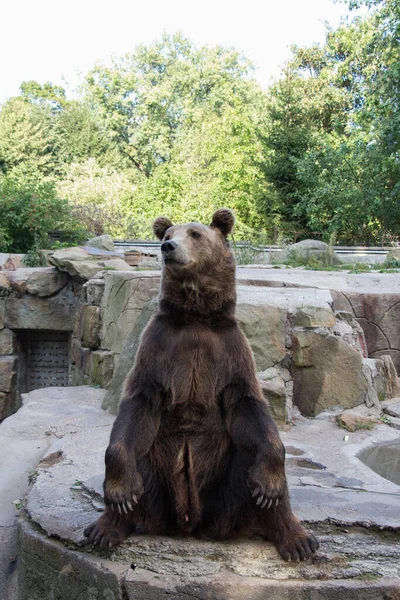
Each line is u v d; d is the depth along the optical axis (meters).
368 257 19.66
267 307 7.56
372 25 36.00
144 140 55.75
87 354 10.80
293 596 3.67
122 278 9.80
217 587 3.67
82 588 3.98
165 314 3.88
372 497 4.51
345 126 32.53
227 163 32.44
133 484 3.48
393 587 3.67
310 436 6.61
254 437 3.58
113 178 39.69
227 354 3.76
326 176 26.42
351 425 6.87
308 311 7.68
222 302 3.89
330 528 4.03
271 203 28.30
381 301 9.94
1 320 14.73
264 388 6.81
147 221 31.28
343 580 3.73
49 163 52.12
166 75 58.97
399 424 7.14
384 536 4.00
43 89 66.38
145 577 3.77
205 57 59.12
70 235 23.34
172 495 3.82
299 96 30.55
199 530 3.98
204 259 3.85
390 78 22.86
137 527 4.11
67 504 4.59
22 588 4.49
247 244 20.25
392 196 24.97
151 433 3.67
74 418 7.55
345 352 7.54
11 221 22.38
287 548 3.78
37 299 14.67
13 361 14.77
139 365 3.77
